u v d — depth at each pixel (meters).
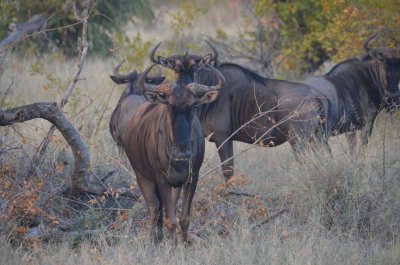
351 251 21.47
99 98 37.31
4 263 20.50
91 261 20.92
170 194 22.30
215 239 22.61
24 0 54.41
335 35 42.38
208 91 21.16
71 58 58.19
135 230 24.17
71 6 54.31
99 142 30.12
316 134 29.64
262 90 29.45
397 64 32.16
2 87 41.84
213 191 25.53
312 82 31.56
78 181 25.16
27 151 28.33
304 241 21.88
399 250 21.08
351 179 25.19
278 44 50.12
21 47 55.34
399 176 25.06
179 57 26.25
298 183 25.78
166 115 21.47
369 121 32.25
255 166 30.92
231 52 51.22
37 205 23.73
